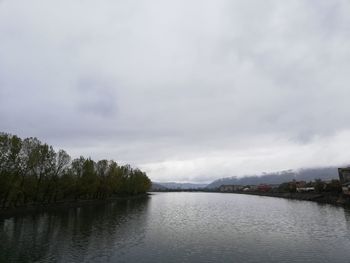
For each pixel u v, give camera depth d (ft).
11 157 298.35
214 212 363.76
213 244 169.27
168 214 334.85
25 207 334.65
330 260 136.77
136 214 325.42
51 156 363.35
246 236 193.67
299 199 613.93
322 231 209.36
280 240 180.24
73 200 453.17
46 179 361.71
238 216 315.58
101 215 306.35
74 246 159.94
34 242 167.22
